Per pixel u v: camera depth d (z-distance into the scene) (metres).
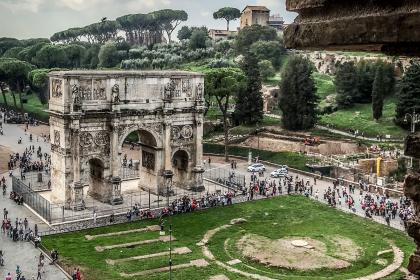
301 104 148.88
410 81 137.75
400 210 89.25
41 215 85.38
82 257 68.31
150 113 93.25
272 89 182.38
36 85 184.12
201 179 101.94
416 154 10.74
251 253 70.00
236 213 89.25
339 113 162.00
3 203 93.88
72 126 85.56
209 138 153.50
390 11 8.37
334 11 9.25
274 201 97.12
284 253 70.06
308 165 122.38
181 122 98.31
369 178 109.75
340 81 167.38
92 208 88.75
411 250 71.69
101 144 89.62
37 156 134.75
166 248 72.19
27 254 70.00
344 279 62.38
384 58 173.00
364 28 8.56
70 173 87.00
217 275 63.19
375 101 148.75
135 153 143.50
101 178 92.38
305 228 81.25
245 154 138.88
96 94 88.00
